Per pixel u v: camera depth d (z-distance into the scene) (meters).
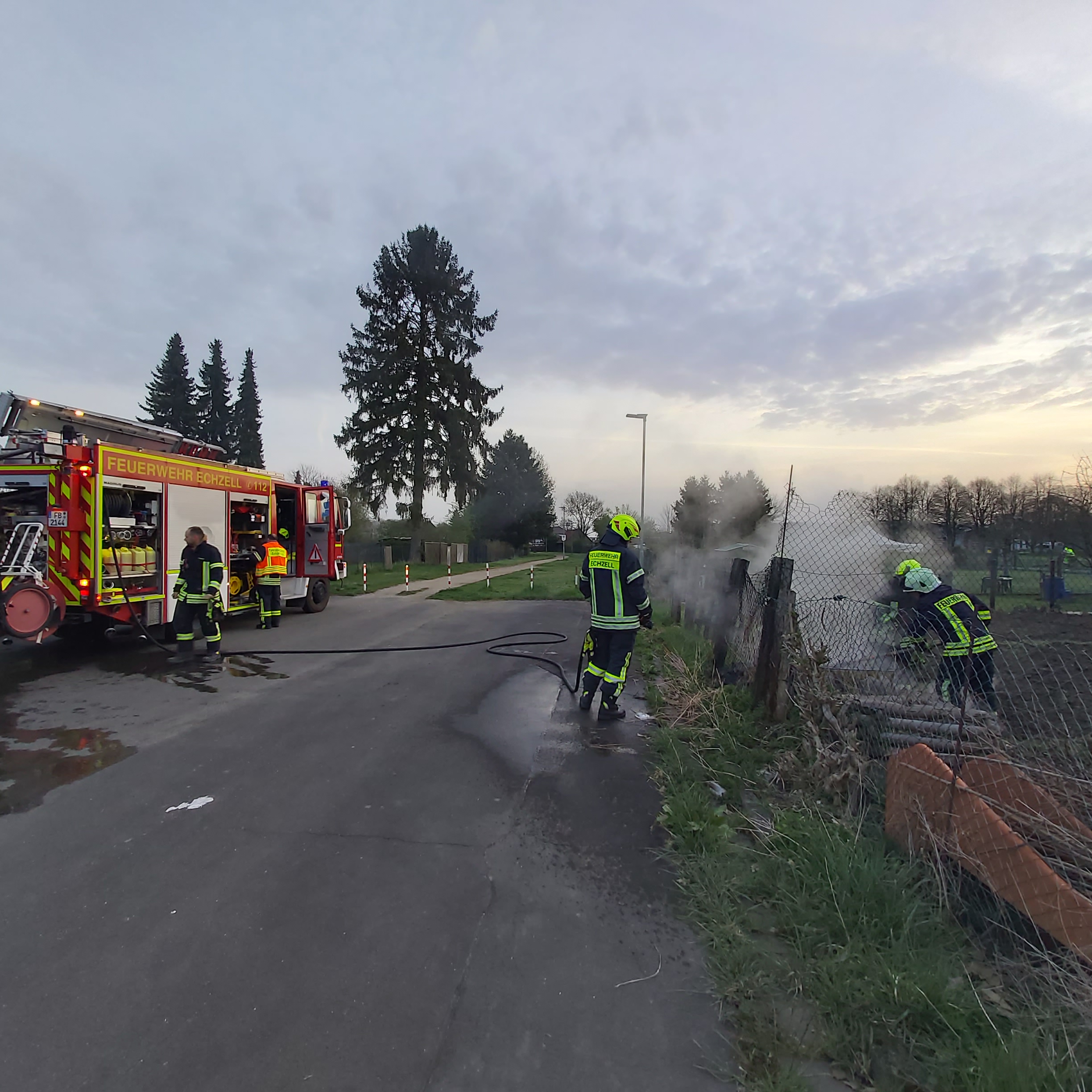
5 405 7.73
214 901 2.98
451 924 2.83
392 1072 2.06
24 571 7.20
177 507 8.81
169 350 51.38
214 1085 2.01
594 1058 2.12
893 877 2.93
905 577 5.14
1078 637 9.06
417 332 32.28
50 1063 2.08
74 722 5.61
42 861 3.32
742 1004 2.35
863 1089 2.03
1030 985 2.42
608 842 3.58
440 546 36.72
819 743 4.12
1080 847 2.81
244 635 10.23
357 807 3.97
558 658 8.64
